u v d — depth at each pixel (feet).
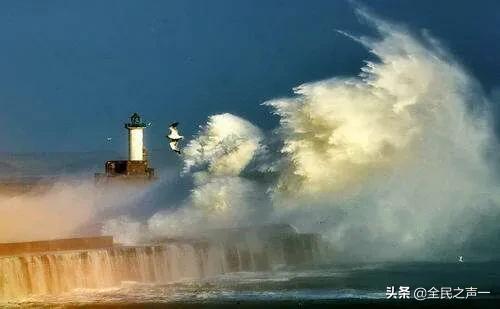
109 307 231.30
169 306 231.71
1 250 249.96
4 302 236.43
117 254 261.24
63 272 249.75
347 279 266.77
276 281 265.54
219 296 243.60
